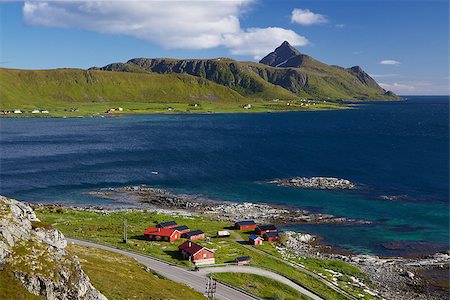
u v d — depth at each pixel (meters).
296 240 116.62
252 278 87.00
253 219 135.00
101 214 133.50
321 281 88.94
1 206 56.53
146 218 130.25
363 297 82.69
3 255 47.25
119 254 87.25
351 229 126.69
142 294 62.25
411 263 102.38
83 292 50.12
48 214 129.12
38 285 46.69
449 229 126.25
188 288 74.69
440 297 85.12
